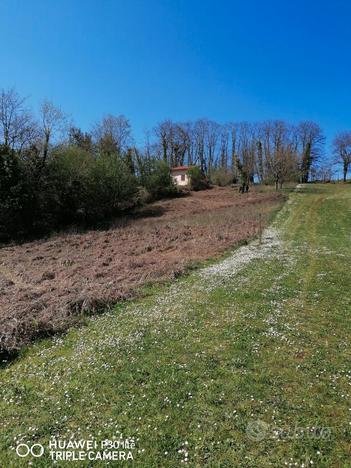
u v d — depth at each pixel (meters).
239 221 29.00
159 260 18.09
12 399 6.31
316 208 34.81
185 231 26.20
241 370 6.81
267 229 25.92
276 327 8.79
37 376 7.14
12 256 22.44
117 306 11.12
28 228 33.38
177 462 4.66
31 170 35.38
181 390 6.22
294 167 64.38
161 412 5.67
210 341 8.16
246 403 5.77
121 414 5.69
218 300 11.04
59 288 13.09
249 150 78.69
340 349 7.58
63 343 8.68
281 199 42.03
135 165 56.34
